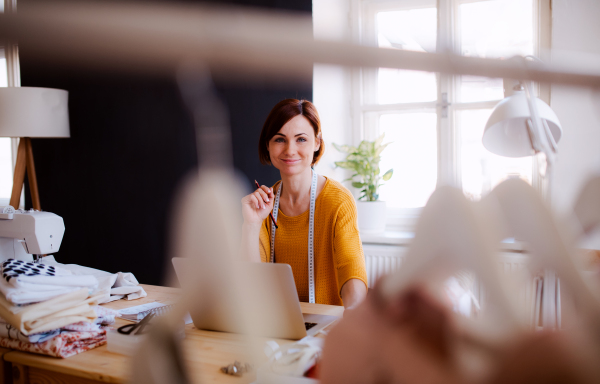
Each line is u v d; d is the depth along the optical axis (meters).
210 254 0.16
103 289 1.67
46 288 1.20
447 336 0.15
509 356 0.15
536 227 0.15
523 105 0.93
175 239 0.15
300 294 1.86
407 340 0.15
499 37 2.87
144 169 3.65
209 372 0.94
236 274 0.18
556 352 0.14
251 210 1.71
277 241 1.88
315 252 1.83
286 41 0.10
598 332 0.14
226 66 0.10
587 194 0.16
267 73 0.10
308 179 1.87
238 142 3.12
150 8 0.09
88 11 0.09
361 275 1.62
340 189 1.83
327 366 0.16
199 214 0.14
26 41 0.08
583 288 0.15
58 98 3.10
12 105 2.91
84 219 3.92
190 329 1.20
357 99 3.55
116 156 3.73
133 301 1.68
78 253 3.97
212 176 0.14
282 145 1.81
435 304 0.15
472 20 2.94
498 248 0.15
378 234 3.26
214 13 0.10
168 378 0.18
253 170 3.15
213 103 0.11
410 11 3.25
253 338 0.20
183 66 0.10
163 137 3.54
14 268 1.23
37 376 1.16
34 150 4.04
